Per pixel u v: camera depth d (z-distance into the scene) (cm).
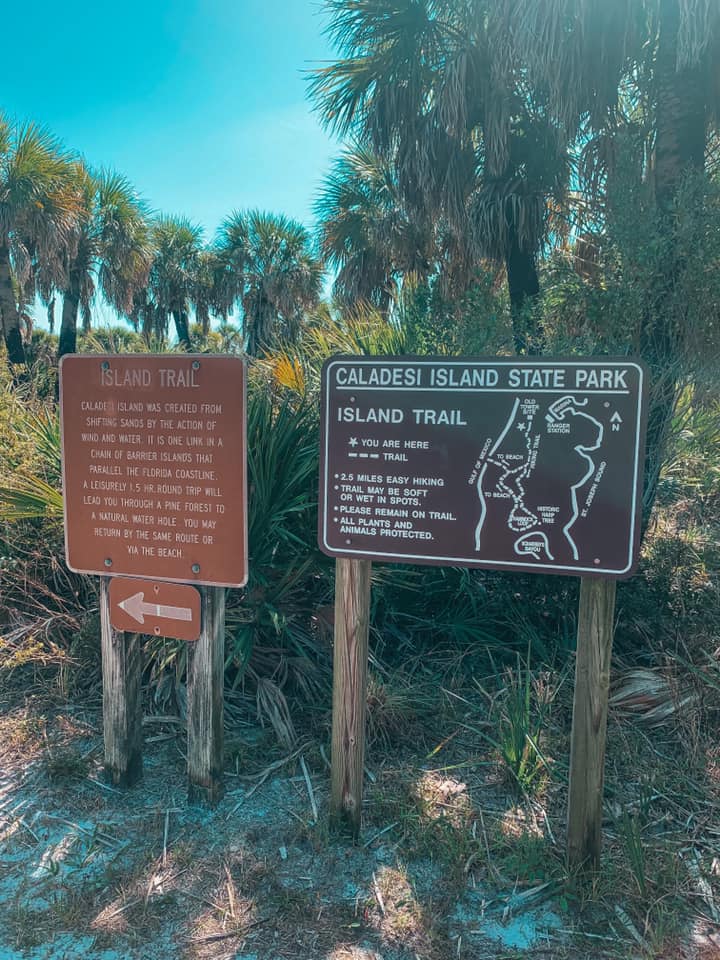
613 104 592
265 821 278
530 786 298
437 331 560
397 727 338
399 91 712
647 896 236
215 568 276
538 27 554
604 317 472
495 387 238
